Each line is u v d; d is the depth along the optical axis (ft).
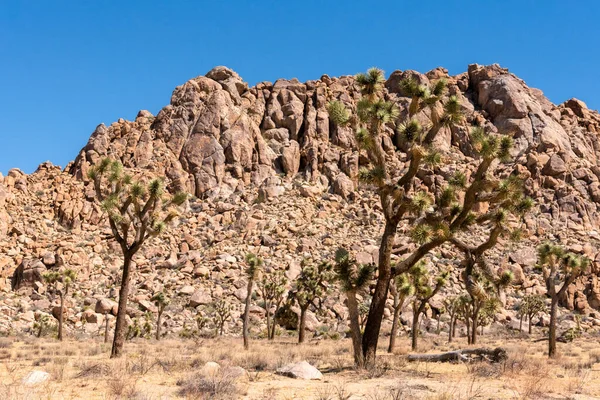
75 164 254.27
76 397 29.53
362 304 156.46
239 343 110.11
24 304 158.10
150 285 173.58
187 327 149.69
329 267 121.80
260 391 32.24
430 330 158.51
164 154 253.24
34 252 186.80
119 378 35.22
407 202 49.19
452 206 52.16
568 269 75.66
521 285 185.16
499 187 50.83
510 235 51.49
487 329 161.17
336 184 248.52
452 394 29.73
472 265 51.78
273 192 238.48
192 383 31.60
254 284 176.24
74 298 165.17
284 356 55.88
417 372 43.78
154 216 64.44
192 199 239.30
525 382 36.73
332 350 81.51
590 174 238.48
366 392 31.86
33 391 30.25
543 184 237.25
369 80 52.42
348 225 221.46
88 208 219.00
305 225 216.74
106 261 190.60
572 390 34.35
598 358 68.59
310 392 31.99
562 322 164.55
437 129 52.95
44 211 219.61
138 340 125.59
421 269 92.94
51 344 97.66
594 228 217.15
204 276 180.86
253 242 203.72
